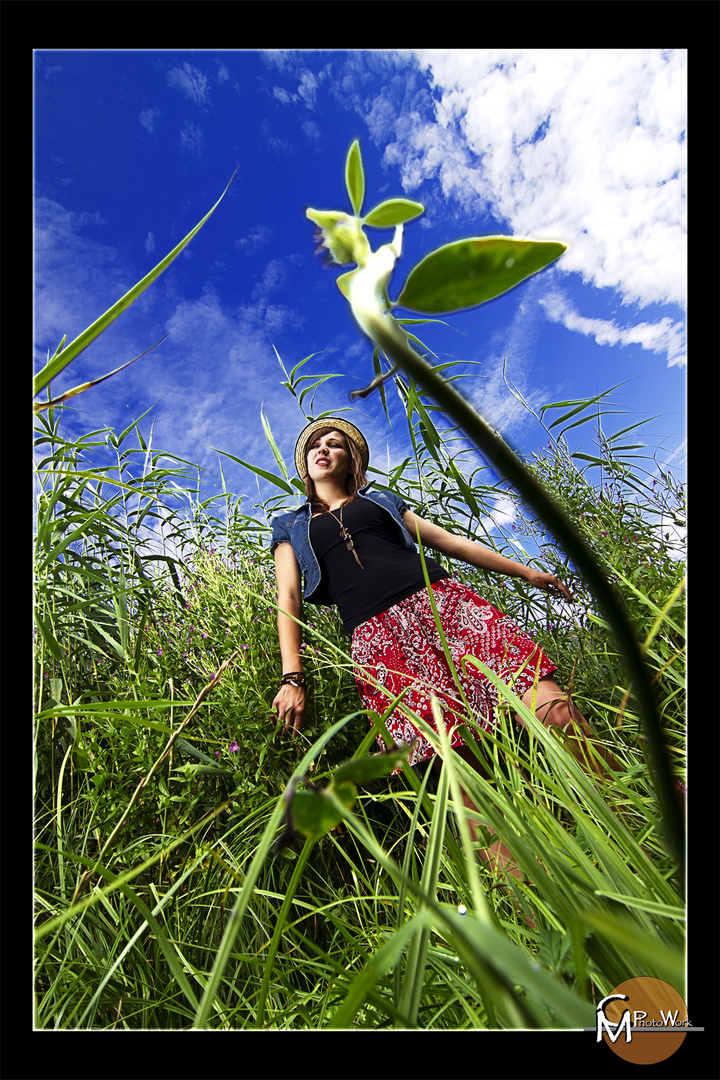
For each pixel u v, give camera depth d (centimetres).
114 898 106
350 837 123
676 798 22
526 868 50
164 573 200
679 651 103
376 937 81
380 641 153
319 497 195
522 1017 20
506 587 204
